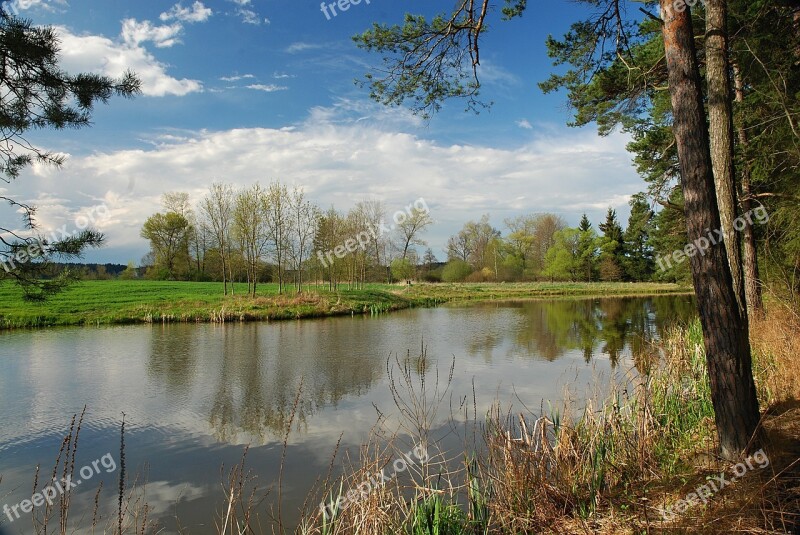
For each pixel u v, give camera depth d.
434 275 68.06
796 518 3.37
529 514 4.30
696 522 3.62
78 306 27.00
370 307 31.12
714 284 4.60
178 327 23.14
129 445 7.59
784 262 10.62
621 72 10.53
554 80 10.51
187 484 6.11
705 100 11.55
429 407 8.95
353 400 9.88
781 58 9.15
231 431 8.15
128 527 5.06
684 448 5.48
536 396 9.56
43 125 6.73
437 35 7.05
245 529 4.60
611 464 4.92
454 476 5.67
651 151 14.36
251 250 32.22
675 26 4.85
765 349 8.22
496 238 71.00
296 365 13.70
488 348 16.28
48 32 5.98
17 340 19.00
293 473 6.32
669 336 12.07
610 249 64.12
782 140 9.65
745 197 9.83
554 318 26.45
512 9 7.20
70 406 9.87
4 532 5.01
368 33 7.16
